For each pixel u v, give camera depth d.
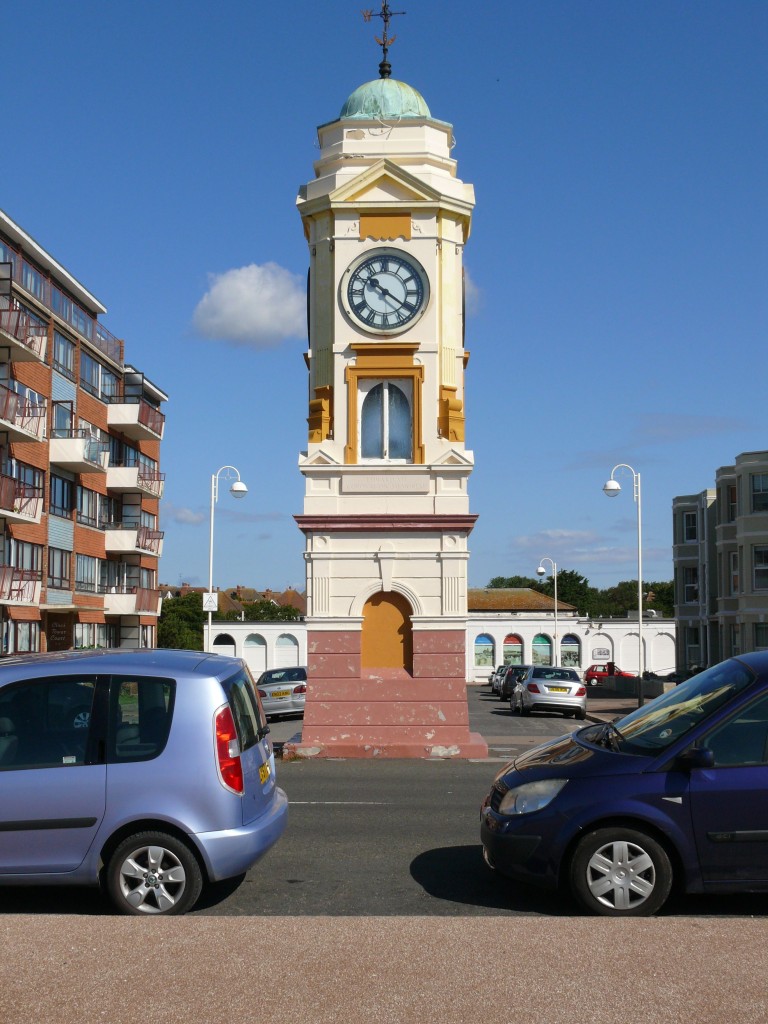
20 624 41.59
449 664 17.45
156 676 7.16
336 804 11.79
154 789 6.93
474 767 15.73
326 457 18.09
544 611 75.44
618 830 6.92
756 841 6.88
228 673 7.51
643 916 6.82
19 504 39.34
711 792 6.93
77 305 48.56
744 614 45.25
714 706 7.30
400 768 15.61
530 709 32.72
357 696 17.39
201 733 7.04
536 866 7.10
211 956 5.58
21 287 40.97
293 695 30.36
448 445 18.03
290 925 6.16
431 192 18.48
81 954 5.62
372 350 18.36
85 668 7.18
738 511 46.12
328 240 18.70
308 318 19.28
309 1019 4.80
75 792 6.91
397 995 5.06
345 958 5.55
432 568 17.66
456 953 5.62
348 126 19.17
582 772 7.18
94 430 50.75
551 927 6.12
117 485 53.03
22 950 5.70
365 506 17.91
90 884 6.97
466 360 20.00
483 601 76.50
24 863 6.89
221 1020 4.80
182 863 6.88
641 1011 4.88
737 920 6.32
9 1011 4.89
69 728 7.06
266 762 7.87
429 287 18.47
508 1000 5.00
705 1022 4.77
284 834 9.92
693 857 6.91
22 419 39.94
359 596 17.62
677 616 59.00
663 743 7.24
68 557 47.03
